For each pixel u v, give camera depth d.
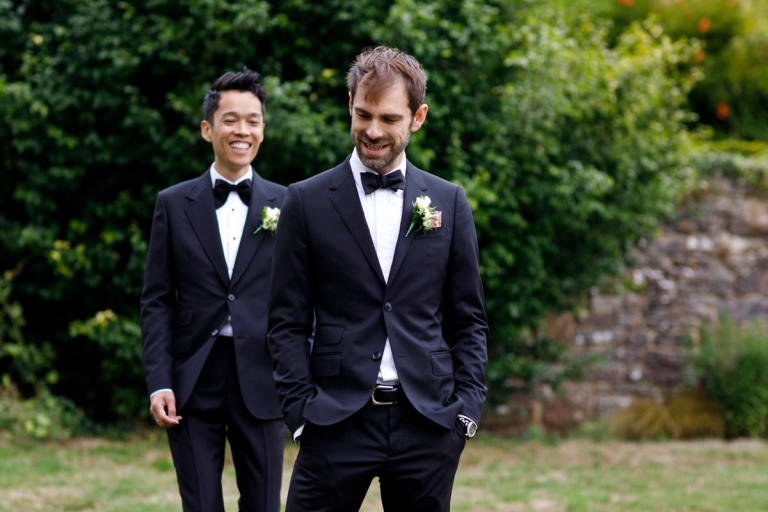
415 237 2.37
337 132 6.11
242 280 3.08
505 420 8.00
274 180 6.48
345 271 2.33
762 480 5.91
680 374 8.28
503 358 7.41
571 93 6.94
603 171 7.33
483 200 6.39
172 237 3.13
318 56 6.50
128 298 6.68
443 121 6.66
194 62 6.28
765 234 8.62
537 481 5.67
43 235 6.28
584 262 7.62
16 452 5.71
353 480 2.27
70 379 6.92
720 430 7.78
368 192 2.38
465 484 5.53
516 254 7.05
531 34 6.82
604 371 8.24
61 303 6.71
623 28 11.04
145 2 6.18
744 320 8.55
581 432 7.96
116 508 4.43
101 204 6.39
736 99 11.49
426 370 2.29
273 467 3.02
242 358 2.99
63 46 6.09
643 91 7.38
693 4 11.25
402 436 2.27
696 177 8.36
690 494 5.38
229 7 6.02
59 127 6.24
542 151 6.73
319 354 2.32
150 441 6.42
